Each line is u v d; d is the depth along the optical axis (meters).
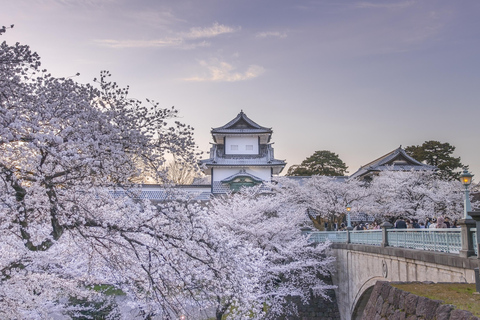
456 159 50.69
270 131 46.12
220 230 10.67
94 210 8.81
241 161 45.62
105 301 15.22
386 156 46.31
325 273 24.19
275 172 45.91
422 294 6.25
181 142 8.49
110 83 8.13
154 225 8.62
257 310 17.52
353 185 32.28
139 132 7.91
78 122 7.45
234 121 47.78
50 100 7.75
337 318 23.52
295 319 23.27
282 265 21.45
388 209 31.73
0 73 7.34
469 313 4.83
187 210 8.64
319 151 60.38
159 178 8.85
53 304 11.95
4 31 6.51
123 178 8.49
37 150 7.54
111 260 8.86
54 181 8.20
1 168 6.91
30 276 8.63
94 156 7.67
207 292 9.67
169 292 9.34
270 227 22.09
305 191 31.92
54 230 7.97
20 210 7.43
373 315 7.63
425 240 11.66
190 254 8.70
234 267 8.88
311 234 27.59
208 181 50.94
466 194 9.09
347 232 21.69
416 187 30.89
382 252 14.73
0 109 6.55
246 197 27.50
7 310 8.27
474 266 8.30
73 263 10.02
